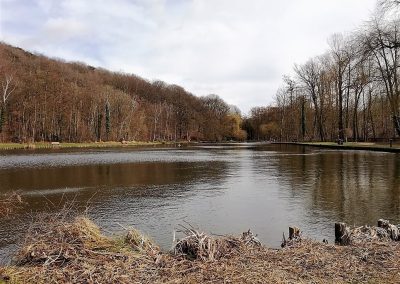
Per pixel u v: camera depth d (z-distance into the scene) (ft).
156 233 32.48
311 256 20.27
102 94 327.67
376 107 201.98
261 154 141.38
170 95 481.46
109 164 100.53
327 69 221.25
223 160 113.09
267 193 51.62
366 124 221.25
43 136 277.23
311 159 107.24
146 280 16.94
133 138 339.36
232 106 524.11
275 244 29.50
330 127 257.55
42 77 299.99
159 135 395.14
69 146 250.78
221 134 426.92
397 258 19.93
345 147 158.40
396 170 73.61
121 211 41.27
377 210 39.78
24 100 271.90
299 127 284.41
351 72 179.93
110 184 61.98
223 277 17.17
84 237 21.04
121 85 469.16
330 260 19.71
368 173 69.97
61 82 305.12
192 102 474.49
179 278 17.12
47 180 67.31
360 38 117.08
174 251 20.95
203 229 33.76
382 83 129.08
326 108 227.81
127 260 19.10
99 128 307.37
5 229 33.99
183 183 62.64
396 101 121.49
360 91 182.19
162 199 48.14
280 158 115.96
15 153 159.53
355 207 41.39
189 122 426.10
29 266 18.61
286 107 306.55
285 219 36.96
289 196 48.91
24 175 74.95
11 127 265.34
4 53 349.41
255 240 23.49
